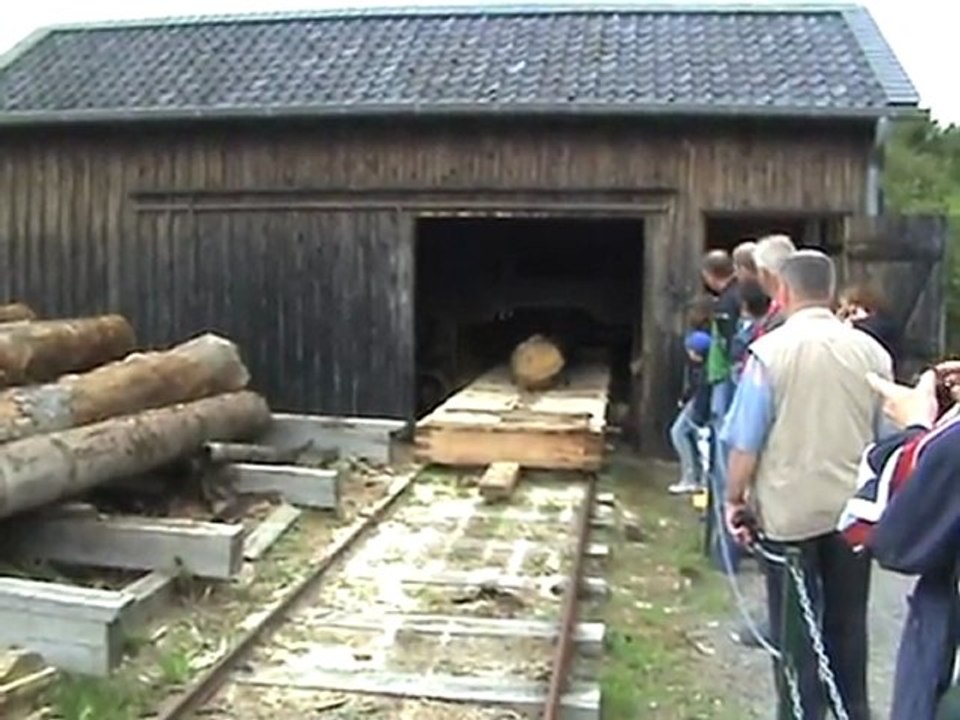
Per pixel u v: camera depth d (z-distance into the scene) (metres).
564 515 9.27
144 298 12.97
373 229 12.44
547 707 5.19
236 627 6.36
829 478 4.44
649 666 6.12
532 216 12.14
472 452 10.66
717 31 13.71
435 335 15.47
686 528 9.16
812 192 11.73
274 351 12.70
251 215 12.69
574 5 14.48
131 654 5.85
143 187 12.91
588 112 11.52
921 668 2.63
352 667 5.81
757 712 5.54
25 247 13.24
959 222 19.66
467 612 6.74
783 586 4.43
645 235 12.02
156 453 8.05
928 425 2.84
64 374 8.93
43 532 6.97
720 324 8.03
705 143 11.87
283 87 12.66
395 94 12.15
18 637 5.58
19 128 13.03
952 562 2.60
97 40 15.14
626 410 13.67
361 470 10.59
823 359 4.46
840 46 12.90
